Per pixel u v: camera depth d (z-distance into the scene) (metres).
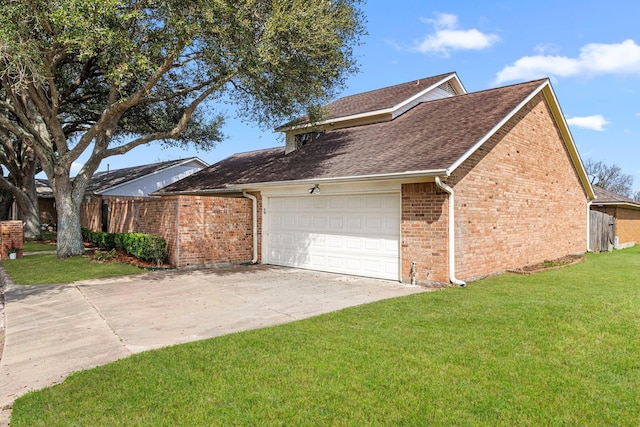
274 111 13.02
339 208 10.95
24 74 9.15
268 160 17.00
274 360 4.39
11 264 12.23
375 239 10.12
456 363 4.29
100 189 25.47
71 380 3.98
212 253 12.25
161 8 9.08
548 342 4.89
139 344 5.11
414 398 3.54
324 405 3.43
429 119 12.37
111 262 12.54
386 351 4.63
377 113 13.93
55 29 8.91
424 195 9.08
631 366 4.21
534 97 12.54
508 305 6.72
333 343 4.92
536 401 3.49
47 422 3.22
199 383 3.86
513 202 11.34
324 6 10.33
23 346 5.19
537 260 12.63
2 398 3.75
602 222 18.19
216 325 5.94
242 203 13.01
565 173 14.77
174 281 9.68
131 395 3.63
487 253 10.12
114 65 9.30
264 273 10.99
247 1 9.05
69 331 5.79
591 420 3.20
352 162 10.89
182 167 29.58
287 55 10.51
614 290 8.14
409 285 9.15
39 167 23.91
